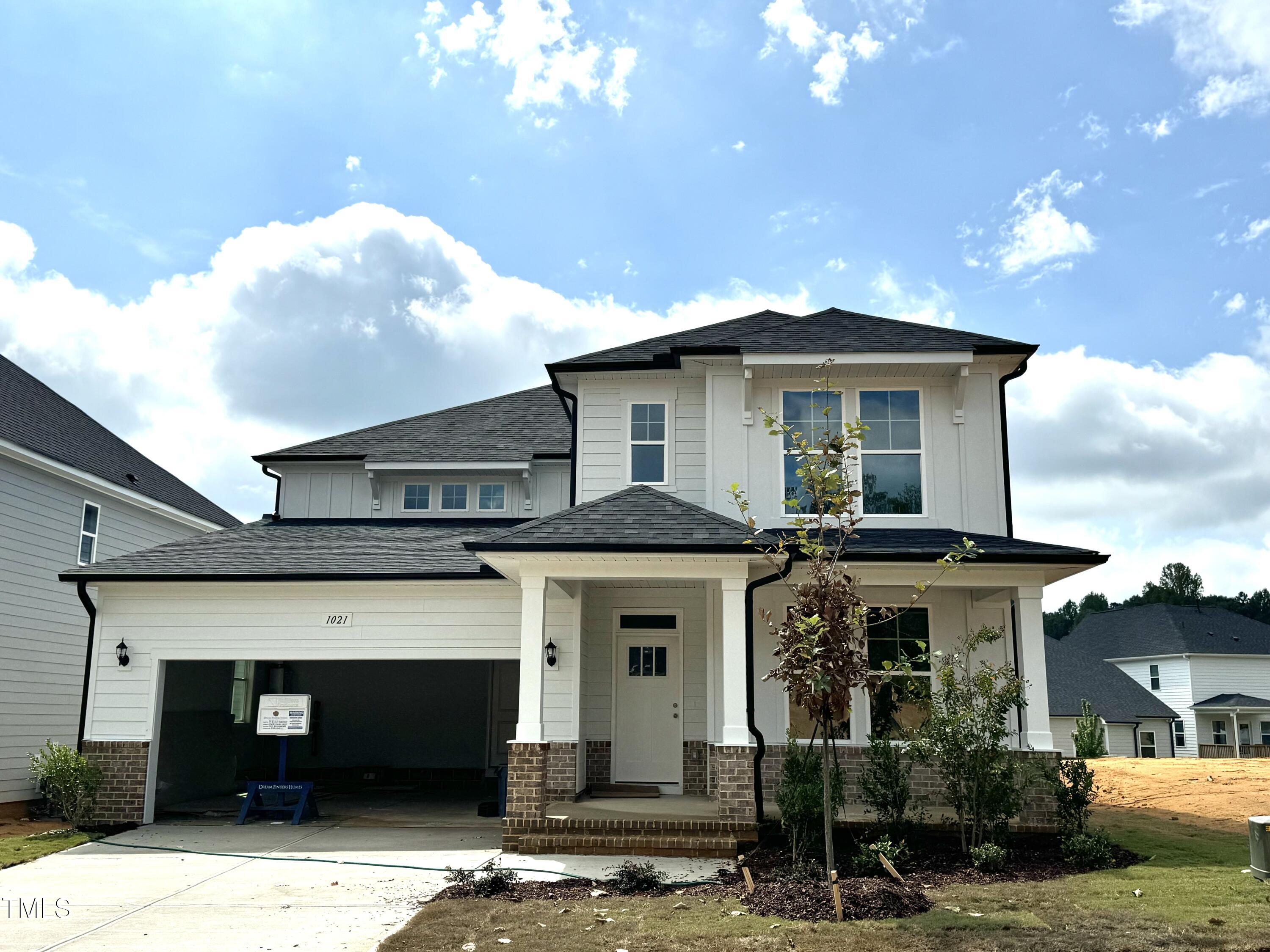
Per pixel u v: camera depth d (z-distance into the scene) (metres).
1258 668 43.09
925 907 7.77
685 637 13.94
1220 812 12.84
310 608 13.58
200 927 7.60
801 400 14.02
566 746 12.52
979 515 13.45
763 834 11.13
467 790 18.81
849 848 10.44
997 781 9.98
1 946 7.06
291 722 13.87
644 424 14.73
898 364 13.38
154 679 13.52
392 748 19.62
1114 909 7.54
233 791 18.19
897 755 10.71
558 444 19.00
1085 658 41.91
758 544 10.85
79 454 18.23
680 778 13.66
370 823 13.67
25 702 16.14
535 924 7.46
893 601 13.14
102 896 8.83
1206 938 6.51
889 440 13.77
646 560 11.19
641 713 13.94
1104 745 30.83
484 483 18.77
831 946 6.64
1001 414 13.72
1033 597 11.86
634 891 8.71
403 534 16.33
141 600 13.71
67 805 12.88
